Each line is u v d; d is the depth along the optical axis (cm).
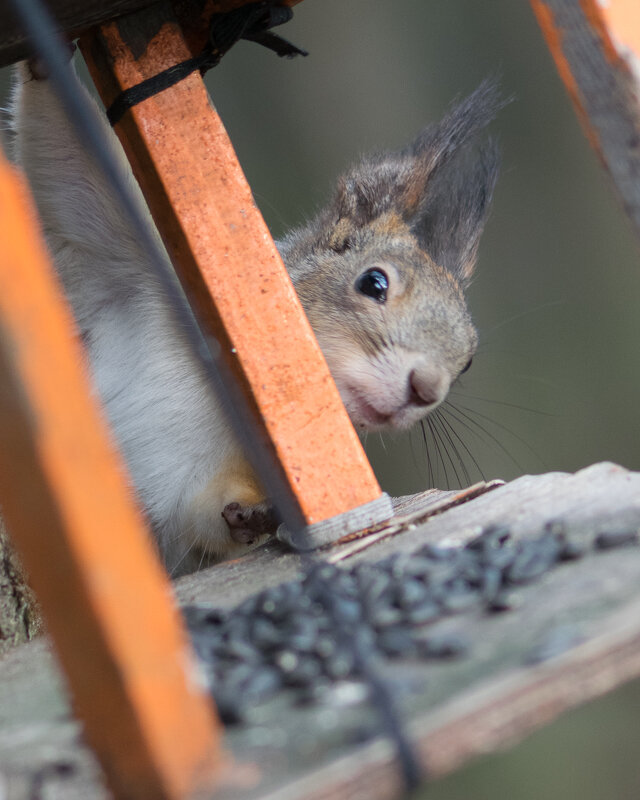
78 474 159
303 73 269
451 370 245
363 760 161
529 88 270
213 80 269
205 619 232
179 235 237
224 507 242
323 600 214
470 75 269
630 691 258
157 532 243
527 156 270
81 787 178
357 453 237
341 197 246
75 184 241
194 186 237
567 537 233
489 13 269
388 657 200
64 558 158
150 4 236
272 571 236
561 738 257
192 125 237
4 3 233
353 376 244
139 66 237
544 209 270
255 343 237
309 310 245
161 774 160
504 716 172
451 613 221
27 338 159
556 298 270
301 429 237
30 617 239
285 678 200
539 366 270
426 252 246
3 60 236
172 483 242
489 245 270
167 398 242
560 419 270
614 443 270
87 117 188
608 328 270
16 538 162
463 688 178
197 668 209
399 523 237
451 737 168
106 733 162
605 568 229
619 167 233
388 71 269
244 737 179
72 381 162
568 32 233
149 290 242
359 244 246
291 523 232
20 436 157
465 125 247
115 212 241
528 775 256
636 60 233
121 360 242
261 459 231
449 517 236
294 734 177
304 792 157
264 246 237
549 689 175
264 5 237
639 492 235
